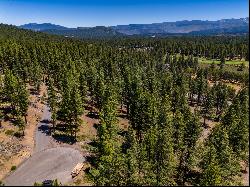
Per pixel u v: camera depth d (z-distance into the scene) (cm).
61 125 11144
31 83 15838
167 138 7138
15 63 16025
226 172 6969
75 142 9750
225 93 13612
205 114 12875
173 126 8588
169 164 7000
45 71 17525
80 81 13125
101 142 7975
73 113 10169
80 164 7838
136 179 6631
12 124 10531
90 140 10050
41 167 7888
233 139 7888
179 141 7925
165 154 6981
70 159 8444
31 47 19762
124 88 13212
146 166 6875
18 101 10644
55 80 16088
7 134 9706
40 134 10156
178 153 8094
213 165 6500
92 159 8506
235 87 14975
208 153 6912
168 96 12456
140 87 12538
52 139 9806
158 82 14950
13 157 8369
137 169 6969
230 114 9519
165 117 8994
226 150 7250
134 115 10475
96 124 11594
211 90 14000
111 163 6644
